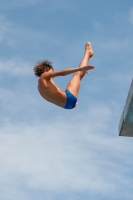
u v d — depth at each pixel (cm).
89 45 1272
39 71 1238
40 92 1222
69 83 1241
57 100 1205
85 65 1214
